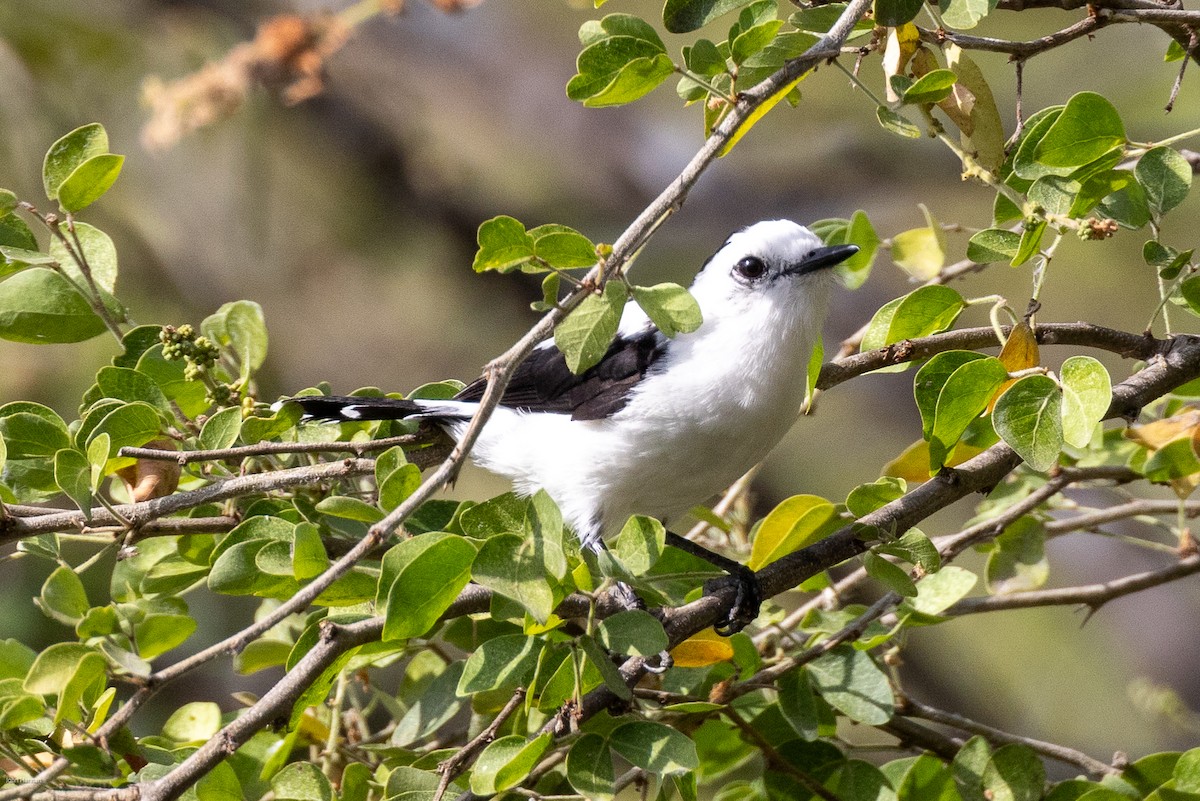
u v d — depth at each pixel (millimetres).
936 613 9023
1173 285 8625
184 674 7461
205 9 20609
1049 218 8219
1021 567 9953
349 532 9469
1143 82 20109
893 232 21781
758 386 9773
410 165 22906
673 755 7441
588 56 7926
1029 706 19047
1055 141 8109
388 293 22875
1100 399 7602
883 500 8727
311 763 8125
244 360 9820
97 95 19766
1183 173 8672
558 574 6949
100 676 7754
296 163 22375
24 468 8914
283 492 9406
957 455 9211
